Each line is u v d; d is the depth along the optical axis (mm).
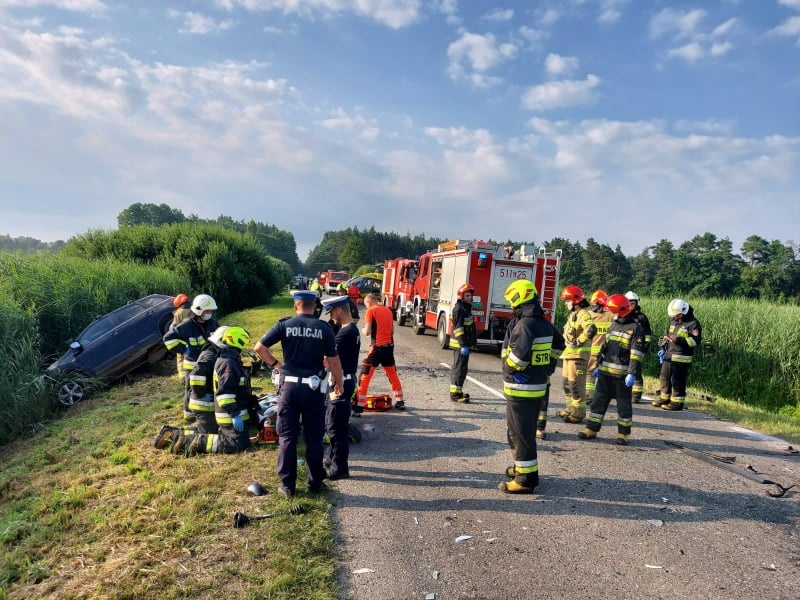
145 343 10047
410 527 4090
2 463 6223
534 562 3613
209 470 5117
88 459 5660
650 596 3244
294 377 4570
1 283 11117
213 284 24359
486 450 5938
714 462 5660
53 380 8805
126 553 3637
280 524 4027
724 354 11961
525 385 4660
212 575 3352
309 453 4613
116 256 23719
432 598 3184
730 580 3439
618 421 6395
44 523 4203
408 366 11273
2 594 3287
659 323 13344
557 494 4789
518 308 4789
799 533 4125
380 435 6457
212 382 6043
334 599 3141
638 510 4484
